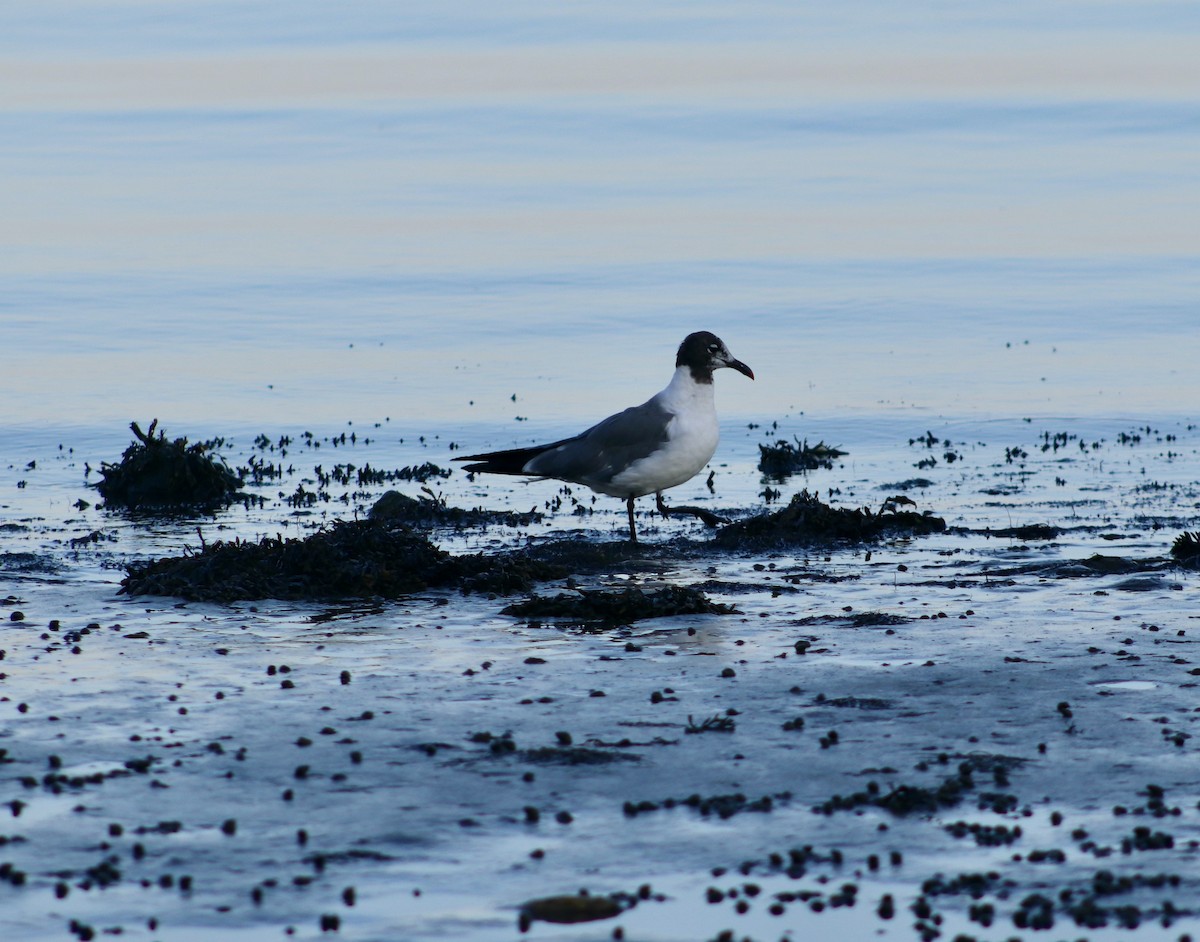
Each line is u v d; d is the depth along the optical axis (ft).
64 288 116.16
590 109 204.23
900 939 22.53
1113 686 34.14
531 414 80.18
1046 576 46.78
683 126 192.03
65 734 31.14
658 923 23.00
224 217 147.13
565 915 23.13
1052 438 74.38
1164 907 23.20
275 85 239.91
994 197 150.92
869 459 70.95
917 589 45.42
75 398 84.28
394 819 26.61
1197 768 28.71
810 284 115.75
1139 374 87.92
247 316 107.24
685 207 148.46
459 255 128.36
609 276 119.14
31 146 190.60
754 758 29.58
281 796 27.63
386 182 164.45
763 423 78.89
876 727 31.40
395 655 37.73
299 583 45.32
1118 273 118.42
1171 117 192.75
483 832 26.09
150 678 35.37
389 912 23.29
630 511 54.65
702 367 53.78
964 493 62.75
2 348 96.94
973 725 31.45
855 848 25.48
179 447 64.44
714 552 52.01
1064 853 25.11
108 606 43.52
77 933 22.67
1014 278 117.29
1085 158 171.83
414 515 59.00
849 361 93.25
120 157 183.01
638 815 26.84
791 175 164.45
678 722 31.86
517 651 38.11
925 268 120.98
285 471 69.56
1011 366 90.94
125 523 58.80
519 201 152.35
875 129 190.29
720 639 39.19
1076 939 22.40
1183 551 48.91
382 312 108.06
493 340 99.09
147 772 28.91
